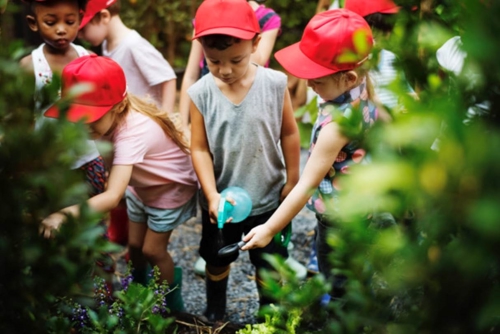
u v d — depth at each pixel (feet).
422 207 3.37
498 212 2.76
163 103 11.93
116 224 11.35
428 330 3.78
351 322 4.44
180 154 9.43
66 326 5.34
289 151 9.17
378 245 3.84
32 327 4.91
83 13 9.59
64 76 7.74
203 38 8.13
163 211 9.45
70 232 4.66
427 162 3.06
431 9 4.33
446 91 3.70
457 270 3.45
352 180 3.13
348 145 7.83
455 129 3.00
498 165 2.84
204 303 10.66
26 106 4.55
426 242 3.58
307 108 10.59
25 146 4.41
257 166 8.91
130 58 11.65
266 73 8.78
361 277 4.32
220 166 9.07
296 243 12.57
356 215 3.59
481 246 3.07
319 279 5.15
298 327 5.35
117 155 8.52
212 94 8.74
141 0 21.22
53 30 9.14
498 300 3.22
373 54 4.02
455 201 3.08
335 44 7.57
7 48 4.63
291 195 7.83
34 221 4.66
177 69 21.25
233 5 8.22
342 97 7.79
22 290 4.70
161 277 9.76
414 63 4.04
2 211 4.51
